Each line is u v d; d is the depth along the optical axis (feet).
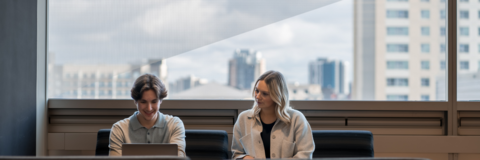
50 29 8.72
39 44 8.23
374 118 8.56
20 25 7.37
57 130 8.63
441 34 8.68
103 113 8.64
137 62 8.79
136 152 4.90
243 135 6.57
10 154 7.00
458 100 8.60
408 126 8.57
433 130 8.55
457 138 8.34
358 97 8.77
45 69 8.54
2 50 6.69
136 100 5.95
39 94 8.20
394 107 8.47
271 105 6.38
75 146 8.55
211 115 8.67
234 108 8.54
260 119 6.48
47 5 8.64
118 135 6.10
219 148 6.73
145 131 6.21
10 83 6.99
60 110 8.65
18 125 7.30
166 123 6.33
